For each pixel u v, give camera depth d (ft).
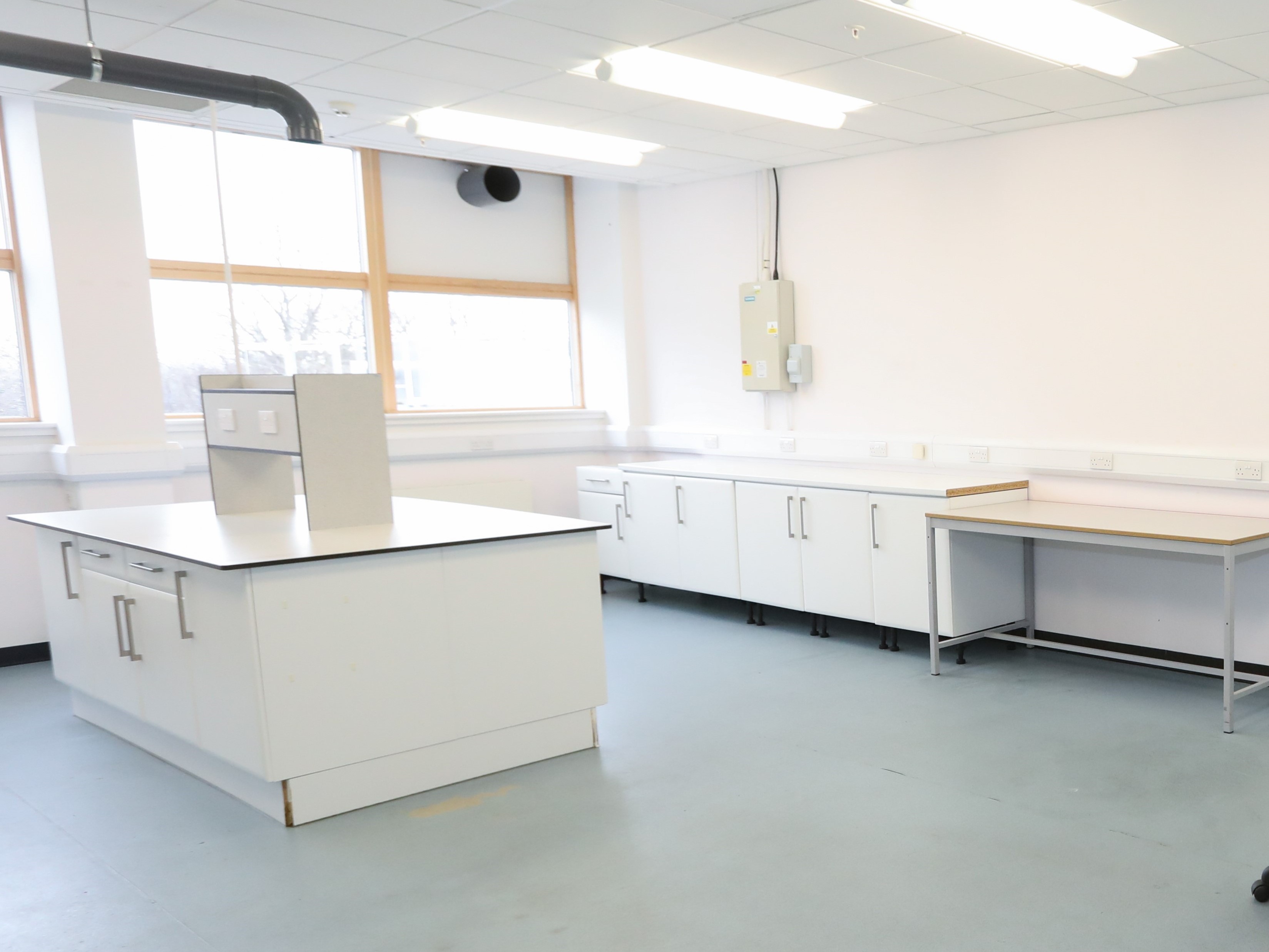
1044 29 11.20
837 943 7.84
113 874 9.64
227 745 10.77
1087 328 15.56
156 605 11.66
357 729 10.78
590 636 12.43
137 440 17.48
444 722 11.35
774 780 11.27
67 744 13.47
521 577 11.85
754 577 18.60
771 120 15.56
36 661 17.65
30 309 17.44
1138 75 12.70
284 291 20.22
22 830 10.73
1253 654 14.24
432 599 11.19
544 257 23.77
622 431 23.38
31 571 17.52
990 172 16.58
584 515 22.34
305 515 13.85
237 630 10.22
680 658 16.76
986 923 8.04
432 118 15.60
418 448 21.12
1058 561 16.34
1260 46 11.54
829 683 14.98
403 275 21.50
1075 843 9.40
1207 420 14.33
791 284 19.93
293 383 13.15
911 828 9.87
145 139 18.51
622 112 15.12
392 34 11.48
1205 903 8.21
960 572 15.42
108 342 17.10
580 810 10.68
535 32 11.41
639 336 23.27
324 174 20.63
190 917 8.77
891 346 18.35
